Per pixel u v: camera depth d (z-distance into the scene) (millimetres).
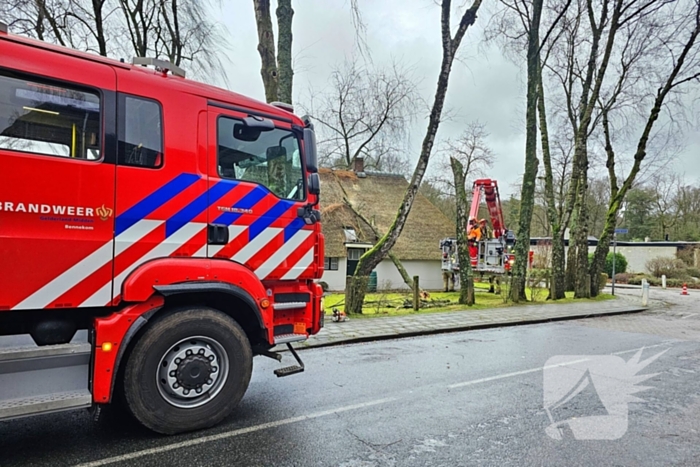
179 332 3629
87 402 3227
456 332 9117
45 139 3225
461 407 4426
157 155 3654
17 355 3053
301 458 3256
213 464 3146
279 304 4430
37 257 3139
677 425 4035
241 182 4117
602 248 17781
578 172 17156
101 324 3318
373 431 3781
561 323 10789
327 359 6480
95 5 12219
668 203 44031
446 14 11375
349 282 10727
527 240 14445
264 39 9602
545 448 3496
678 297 18969
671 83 15867
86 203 3320
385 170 29438
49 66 3266
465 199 13695
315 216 4707
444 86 11484
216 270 3832
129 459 3215
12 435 3633
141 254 3547
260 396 4691
